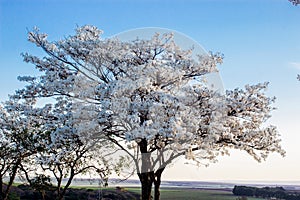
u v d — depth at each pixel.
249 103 12.08
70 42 12.33
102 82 11.10
